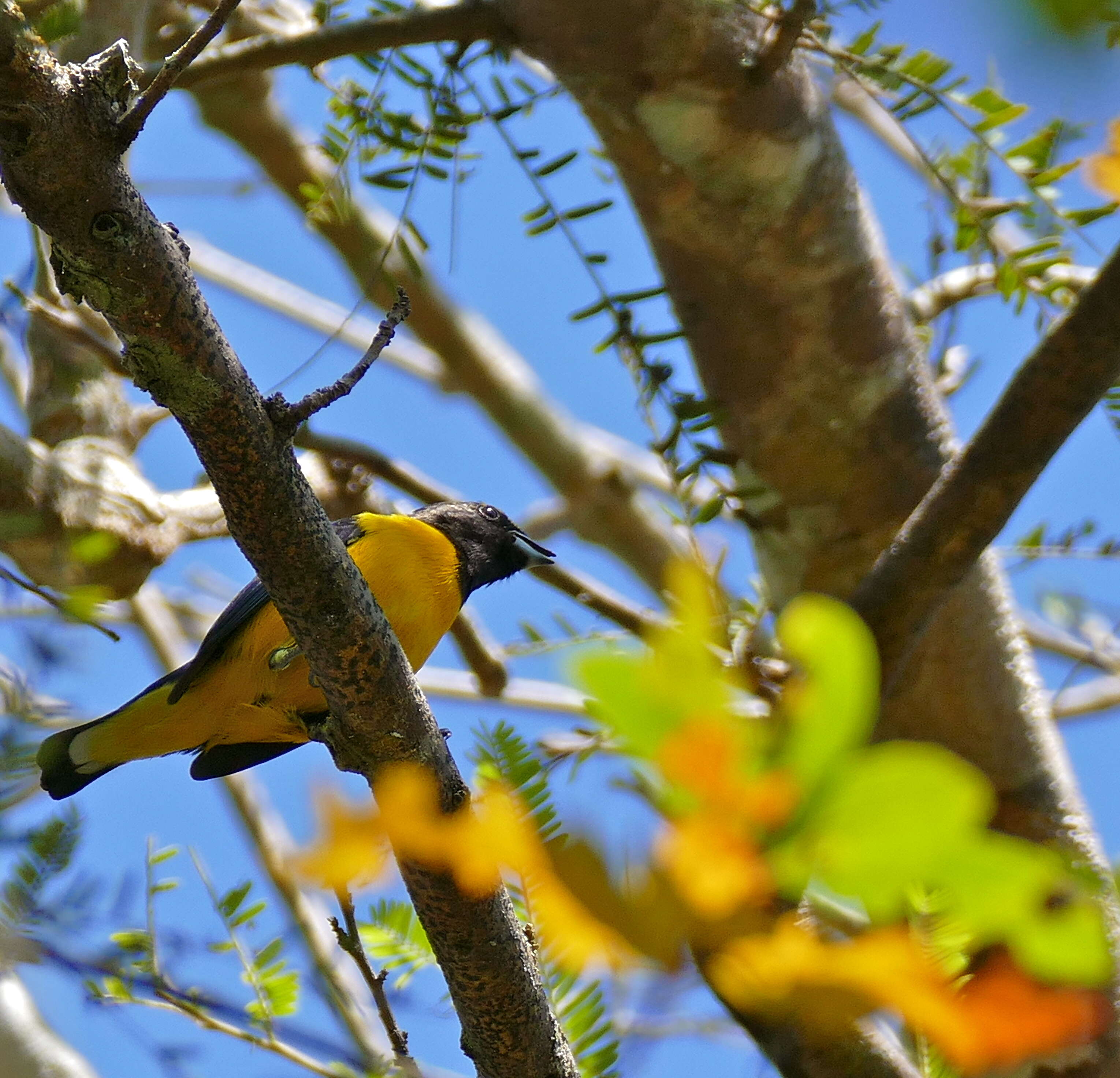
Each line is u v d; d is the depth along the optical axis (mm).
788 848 1395
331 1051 3969
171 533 8805
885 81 6559
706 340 8562
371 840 1544
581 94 7844
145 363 5027
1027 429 6758
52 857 3213
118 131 4492
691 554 5418
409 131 6707
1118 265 6367
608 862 1459
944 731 8180
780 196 8086
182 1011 4266
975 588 8109
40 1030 7383
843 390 8406
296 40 7285
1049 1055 1513
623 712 1405
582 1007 4266
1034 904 1443
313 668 5883
